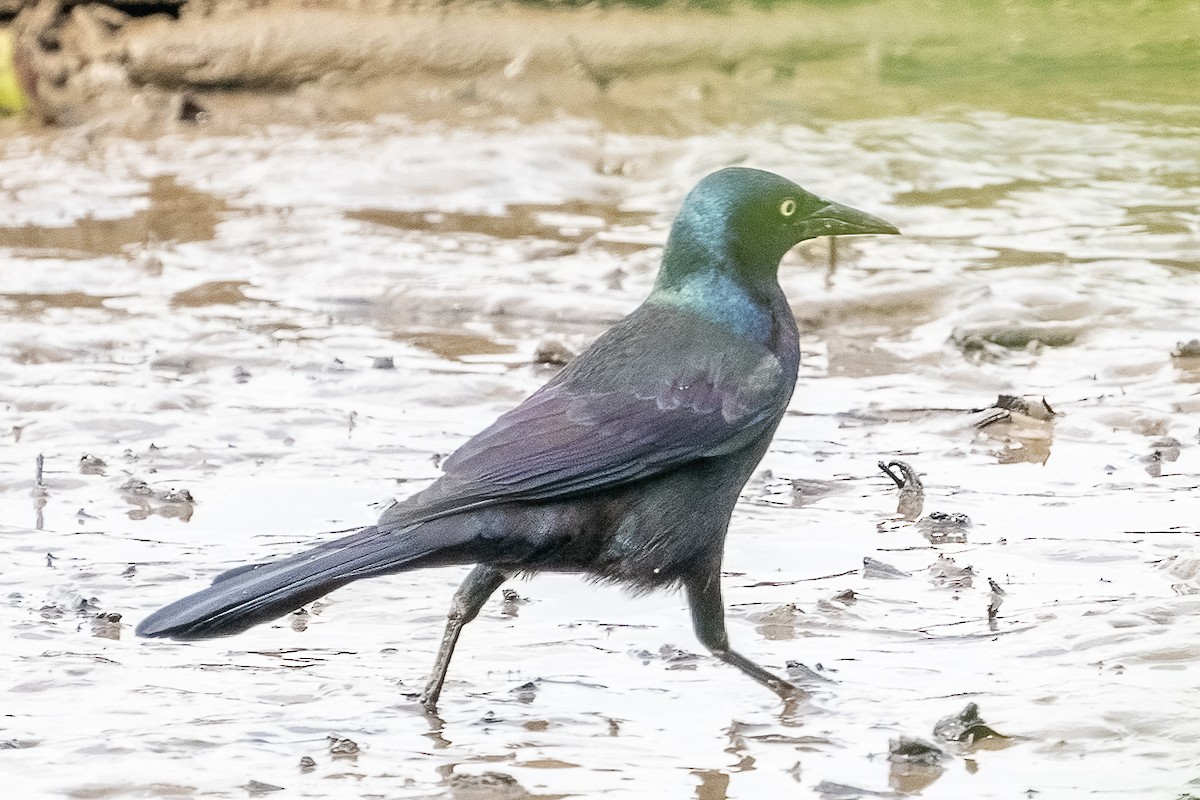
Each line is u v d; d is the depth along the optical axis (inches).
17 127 933.8
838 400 559.2
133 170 853.2
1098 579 402.9
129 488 470.3
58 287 685.9
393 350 613.3
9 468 489.7
